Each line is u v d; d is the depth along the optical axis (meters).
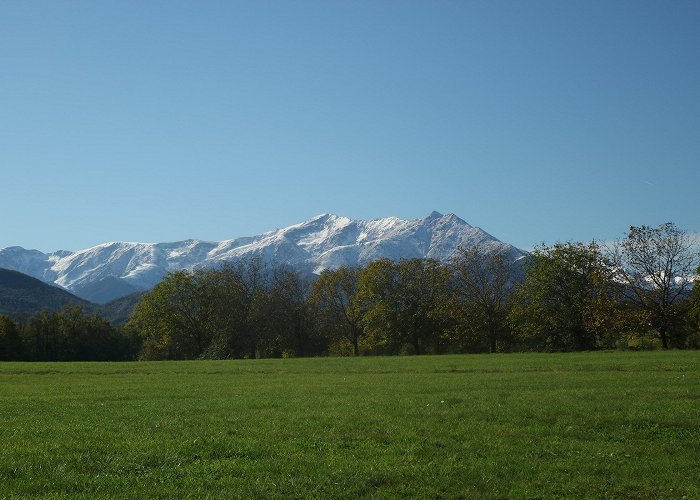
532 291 92.19
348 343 124.00
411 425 22.12
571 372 43.41
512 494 14.70
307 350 124.56
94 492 14.41
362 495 14.55
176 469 16.36
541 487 15.22
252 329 119.19
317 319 123.38
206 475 15.81
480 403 27.42
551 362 52.75
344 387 37.00
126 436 20.56
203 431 21.41
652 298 81.75
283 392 34.78
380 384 38.41
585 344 90.38
